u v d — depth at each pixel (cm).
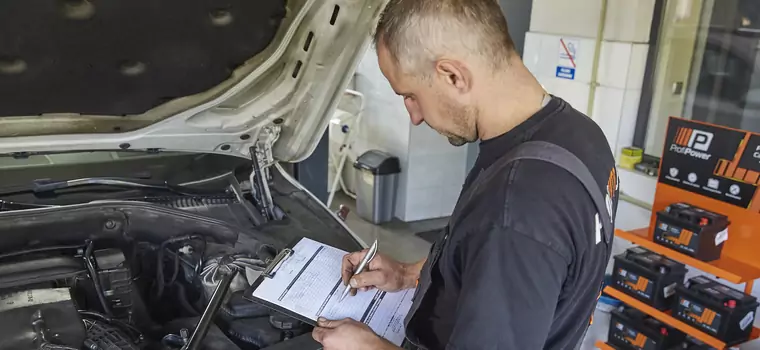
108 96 124
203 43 116
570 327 95
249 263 136
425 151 405
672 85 289
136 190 160
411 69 88
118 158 169
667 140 242
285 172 186
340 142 427
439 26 84
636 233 251
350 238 153
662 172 245
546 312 79
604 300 287
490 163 91
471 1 85
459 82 86
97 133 136
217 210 158
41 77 111
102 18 101
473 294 80
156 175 169
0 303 114
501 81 87
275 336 125
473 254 82
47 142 131
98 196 154
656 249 236
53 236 132
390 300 119
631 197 300
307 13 124
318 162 249
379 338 100
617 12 295
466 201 87
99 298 128
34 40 101
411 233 398
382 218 412
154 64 117
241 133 150
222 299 122
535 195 79
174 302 149
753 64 259
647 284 242
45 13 95
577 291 87
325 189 256
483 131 92
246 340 126
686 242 225
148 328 134
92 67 112
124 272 131
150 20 104
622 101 300
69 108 126
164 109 136
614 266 257
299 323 126
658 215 235
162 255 144
